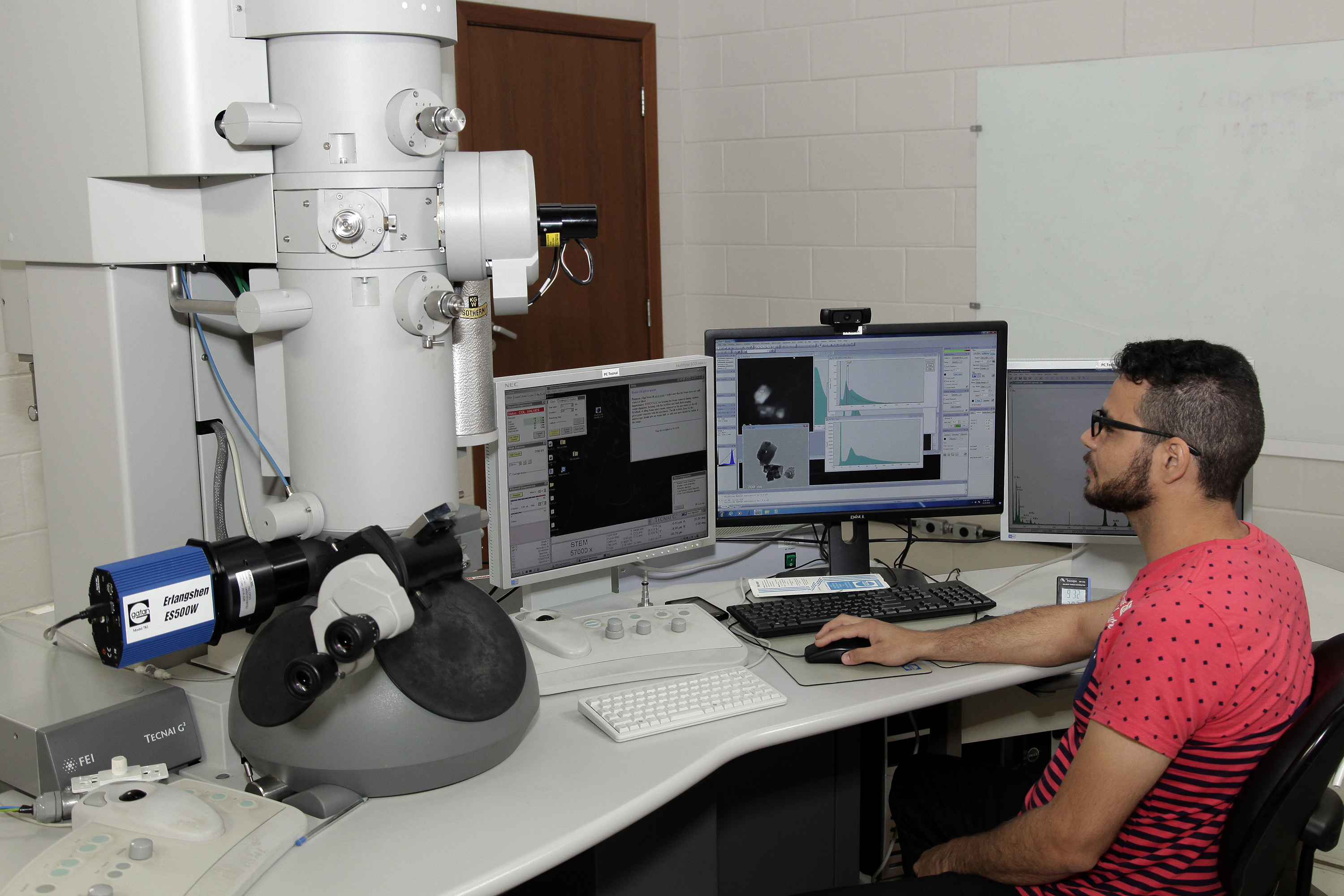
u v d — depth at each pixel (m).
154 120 1.31
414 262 1.34
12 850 1.17
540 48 3.57
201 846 1.10
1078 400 1.96
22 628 1.67
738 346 1.90
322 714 1.23
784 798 1.99
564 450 1.74
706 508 1.94
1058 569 2.08
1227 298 3.08
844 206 3.73
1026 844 1.29
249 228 1.38
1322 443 2.98
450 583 1.36
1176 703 1.19
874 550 2.26
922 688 1.56
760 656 1.68
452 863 1.13
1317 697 1.22
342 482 1.35
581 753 1.38
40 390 1.56
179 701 1.37
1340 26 2.81
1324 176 2.89
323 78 1.28
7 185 1.50
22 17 1.42
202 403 1.57
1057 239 3.32
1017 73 3.30
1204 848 1.27
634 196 3.96
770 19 3.79
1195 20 3.01
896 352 1.93
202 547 1.23
